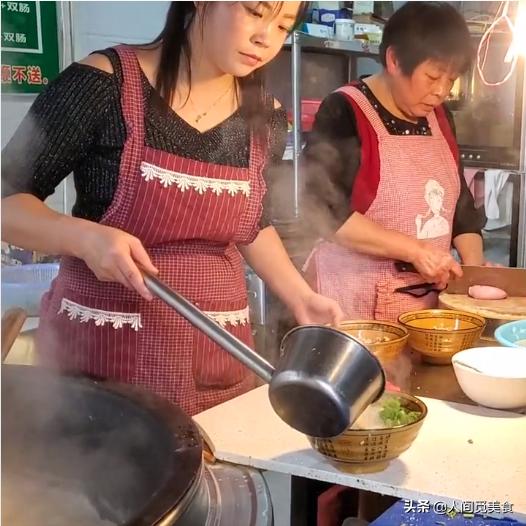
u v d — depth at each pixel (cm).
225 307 139
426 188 196
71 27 199
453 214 206
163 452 79
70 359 132
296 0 120
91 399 90
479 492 96
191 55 130
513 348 138
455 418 122
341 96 194
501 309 167
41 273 150
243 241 143
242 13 117
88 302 131
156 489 73
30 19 190
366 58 318
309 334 83
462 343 148
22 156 124
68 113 124
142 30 216
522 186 303
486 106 304
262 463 105
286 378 80
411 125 197
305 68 289
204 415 123
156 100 130
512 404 125
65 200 200
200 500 73
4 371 92
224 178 135
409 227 195
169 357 130
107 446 88
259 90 142
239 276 145
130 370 129
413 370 148
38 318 146
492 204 307
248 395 132
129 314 129
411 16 179
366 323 152
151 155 129
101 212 132
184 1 128
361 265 194
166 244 133
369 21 304
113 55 129
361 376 81
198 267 135
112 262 103
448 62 180
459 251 215
